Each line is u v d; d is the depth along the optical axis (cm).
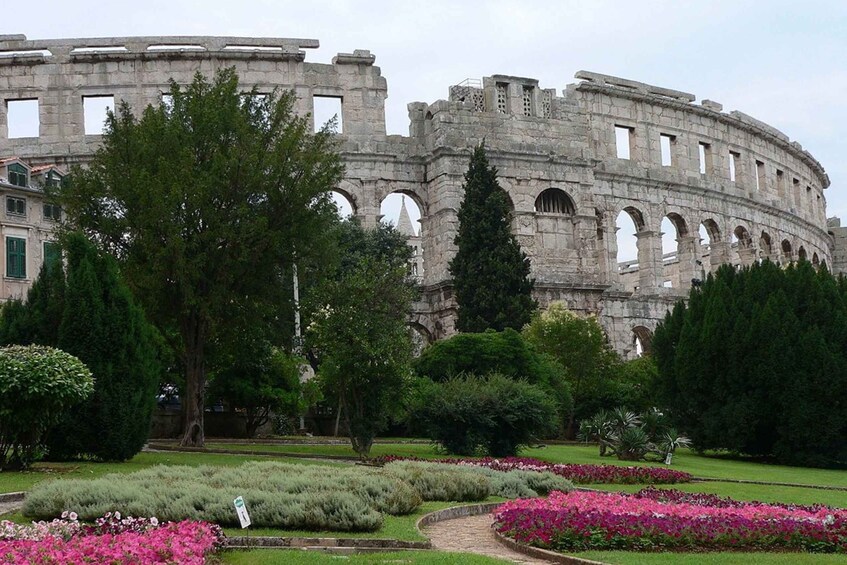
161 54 8400
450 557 2214
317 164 5422
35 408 3519
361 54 8794
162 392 6288
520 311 7675
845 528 2709
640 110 10044
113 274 4147
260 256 5088
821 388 5994
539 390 5541
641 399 7519
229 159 5066
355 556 2206
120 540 2017
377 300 5291
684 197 10231
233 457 4519
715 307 6488
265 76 8575
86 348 3978
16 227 6994
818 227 12625
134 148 5106
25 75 8288
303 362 6944
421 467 3700
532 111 9175
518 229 8894
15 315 4138
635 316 9494
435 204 8744
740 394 6272
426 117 9000
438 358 6362
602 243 9581
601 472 4462
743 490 4284
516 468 4403
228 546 2258
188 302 4816
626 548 2502
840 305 6359
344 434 6988
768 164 11425
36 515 2502
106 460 4019
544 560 2359
